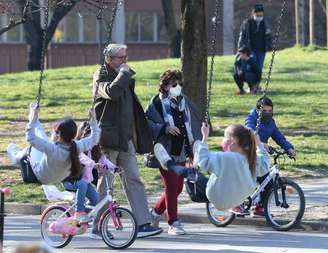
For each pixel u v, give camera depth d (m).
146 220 25.80
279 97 59.56
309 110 55.47
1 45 130.62
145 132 26.06
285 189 27.92
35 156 24.47
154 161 26.42
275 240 26.31
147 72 70.69
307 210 30.31
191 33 44.06
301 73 70.75
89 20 130.88
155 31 133.75
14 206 32.94
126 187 25.94
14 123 52.34
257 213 28.22
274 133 28.61
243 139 24.39
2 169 38.88
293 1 135.50
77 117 53.59
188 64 44.09
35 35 97.31
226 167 24.23
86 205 25.08
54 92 63.31
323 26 127.06
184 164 26.64
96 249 24.95
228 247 25.05
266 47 59.53
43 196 33.91
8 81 69.75
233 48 128.00
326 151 43.22
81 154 24.67
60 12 84.19
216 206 24.92
